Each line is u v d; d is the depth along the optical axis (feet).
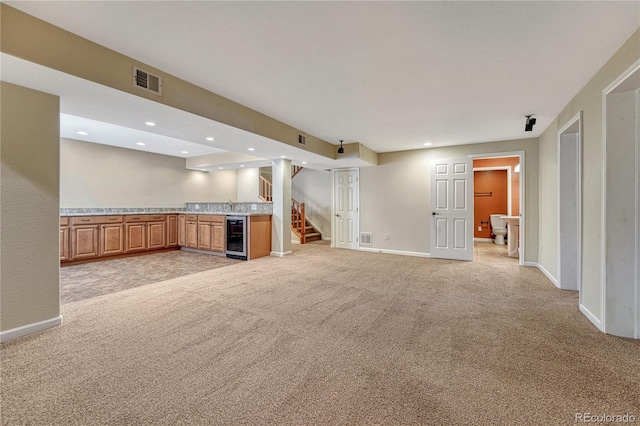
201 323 7.98
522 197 16.11
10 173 6.88
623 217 7.27
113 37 6.63
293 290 11.16
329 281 12.52
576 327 7.77
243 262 16.81
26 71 6.25
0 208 6.73
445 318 8.39
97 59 6.89
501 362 5.99
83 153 17.87
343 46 6.93
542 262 14.71
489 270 14.84
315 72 8.31
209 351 6.44
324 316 8.53
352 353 6.38
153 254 19.63
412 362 6.00
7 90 6.81
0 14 5.45
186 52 7.29
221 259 17.85
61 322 7.88
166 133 11.71
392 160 20.34
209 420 4.34
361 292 10.94
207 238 19.63
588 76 8.38
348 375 5.53
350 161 19.13
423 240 19.15
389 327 7.76
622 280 7.25
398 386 5.19
